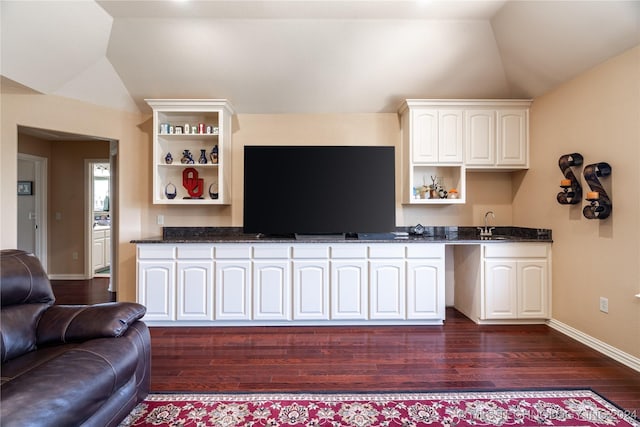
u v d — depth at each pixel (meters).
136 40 3.16
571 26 2.56
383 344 2.84
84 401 1.27
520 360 2.53
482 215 3.92
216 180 3.85
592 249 2.75
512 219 3.91
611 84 2.54
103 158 5.39
